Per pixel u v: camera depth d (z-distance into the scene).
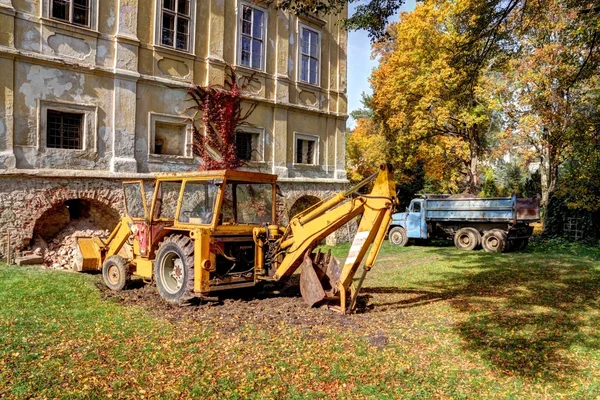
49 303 7.48
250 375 4.80
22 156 11.48
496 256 15.50
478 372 5.22
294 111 18.28
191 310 7.43
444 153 27.19
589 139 16.80
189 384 4.55
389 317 7.46
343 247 18.25
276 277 8.22
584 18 8.78
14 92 11.38
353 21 9.34
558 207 21.52
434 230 19.62
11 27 11.27
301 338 6.16
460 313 7.84
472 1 9.66
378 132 35.91
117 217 13.09
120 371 4.80
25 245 11.54
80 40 12.55
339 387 4.66
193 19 15.00
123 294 8.48
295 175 18.31
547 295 9.36
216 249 7.76
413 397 4.48
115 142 13.12
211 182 7.94
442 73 21.05
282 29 17.77
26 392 4.21
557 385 4.91
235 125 15.93
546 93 19.42
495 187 35.78
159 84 14.19
